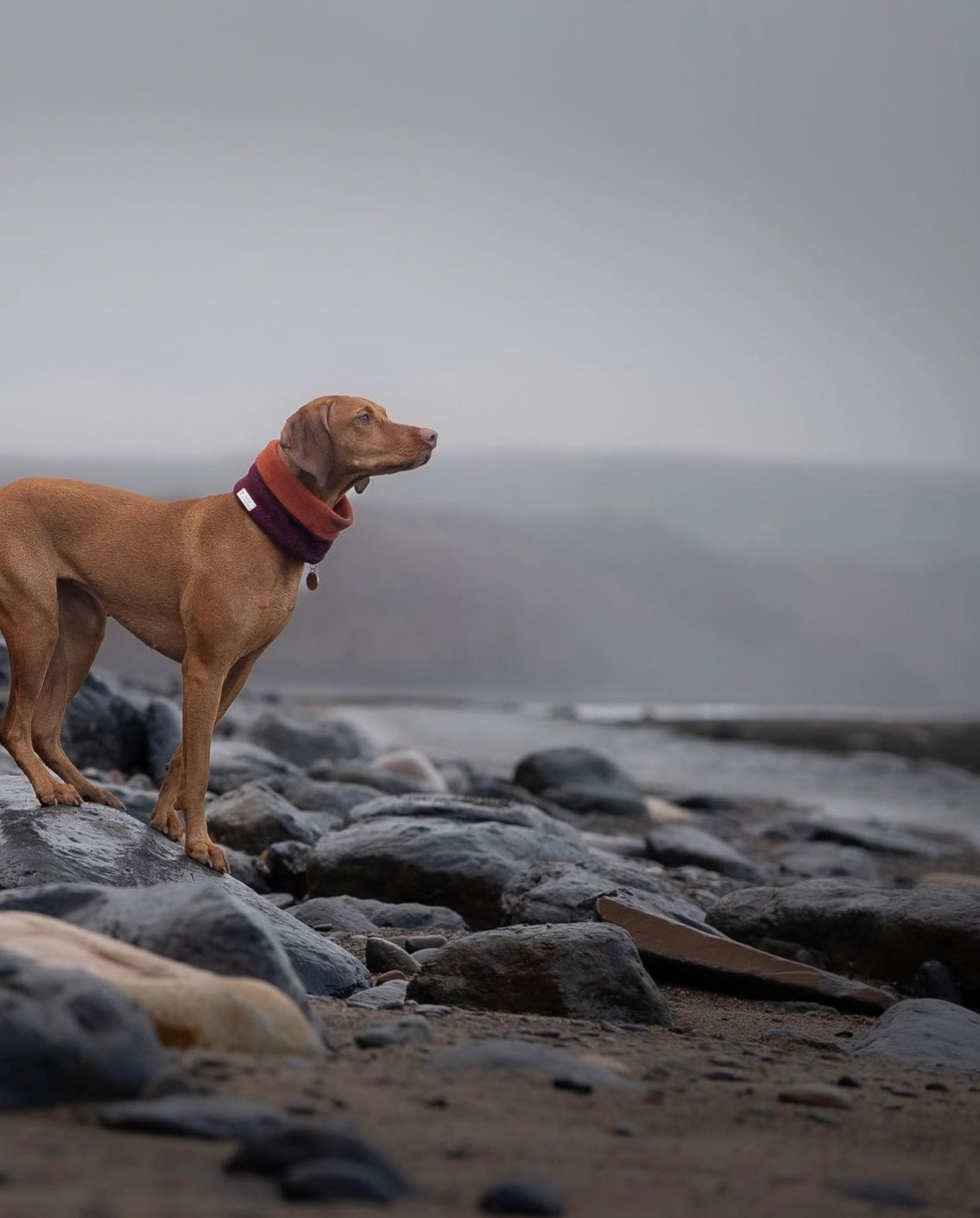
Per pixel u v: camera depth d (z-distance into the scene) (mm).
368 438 7043
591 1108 4359
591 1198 3443
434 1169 3553
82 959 4562
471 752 27031
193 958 4902
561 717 39500
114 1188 3143
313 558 7008
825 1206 3553
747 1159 3957
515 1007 6285
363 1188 3197
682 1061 5379
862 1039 6359
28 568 6855
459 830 9586
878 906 8594
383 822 9820
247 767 13477
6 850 6469
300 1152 3336
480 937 6496
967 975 8227
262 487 6895
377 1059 4711
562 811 16844
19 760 6965
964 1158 4211
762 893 9094
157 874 6633
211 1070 4191
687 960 7668
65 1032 3824
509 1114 4152
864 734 39719
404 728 31938
